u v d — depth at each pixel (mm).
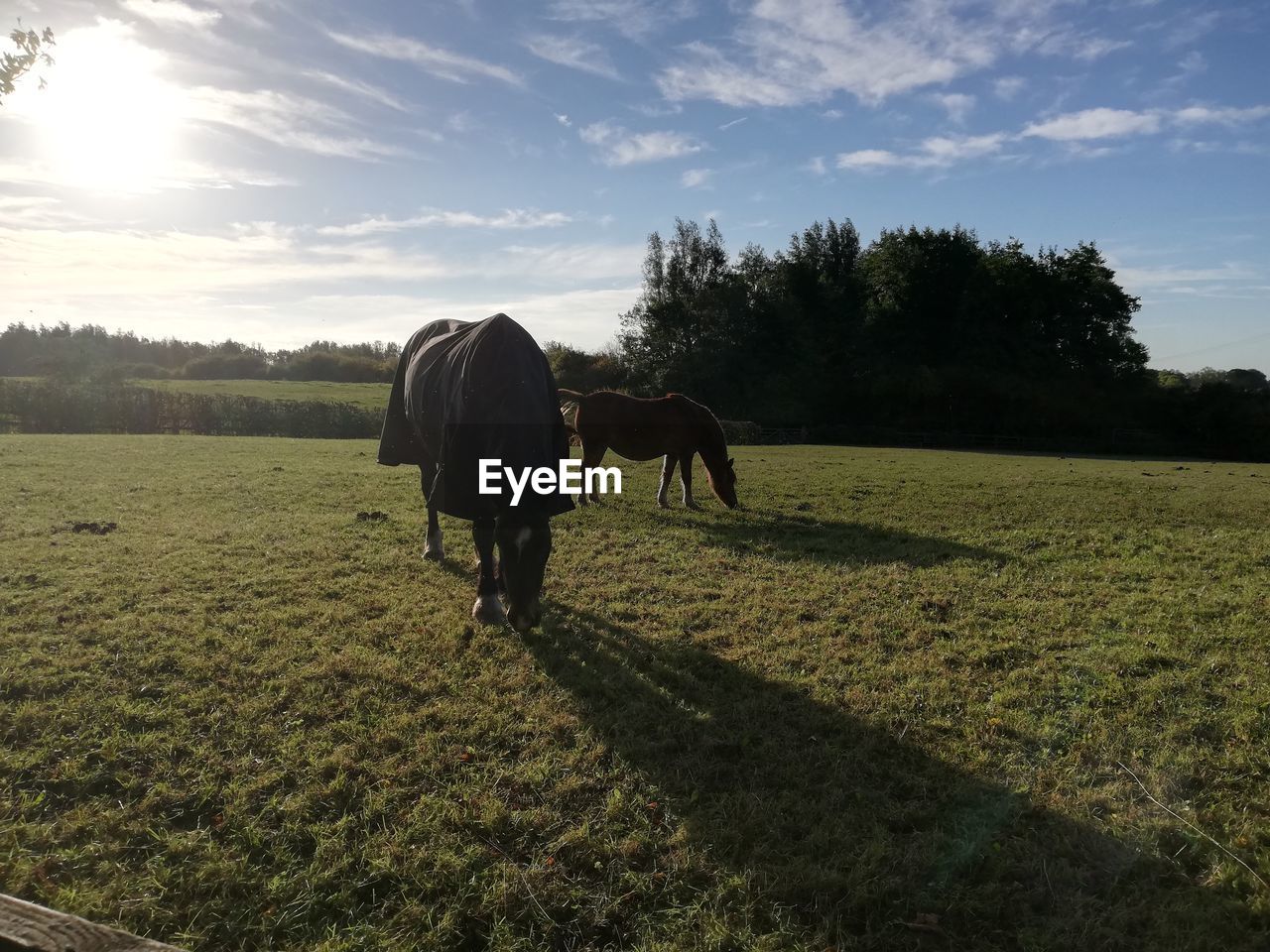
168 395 26516
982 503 12156
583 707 4238
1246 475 20844
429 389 5754
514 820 3174
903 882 2875
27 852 2891
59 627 5117
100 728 3826
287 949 2514
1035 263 52406
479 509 5039
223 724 3916
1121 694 4555
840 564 7664
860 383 48469
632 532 9062
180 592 5965
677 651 5160
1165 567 7773
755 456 22547
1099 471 20375
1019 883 2908
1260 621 5949
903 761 3787
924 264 51250
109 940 1484
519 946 2549
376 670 4582
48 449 15445
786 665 4961
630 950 2574
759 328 49250
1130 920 2725
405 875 2863
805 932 2652
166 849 2971
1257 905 2764
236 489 11047
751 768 3670
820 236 60906
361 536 8156
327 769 3539
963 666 5012
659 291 53812
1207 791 3535
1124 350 51125
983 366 48906
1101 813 3379
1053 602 6469
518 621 4340
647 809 3311
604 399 10641
